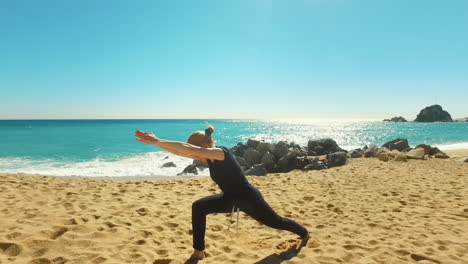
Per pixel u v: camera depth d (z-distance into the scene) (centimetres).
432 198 664
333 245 376
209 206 310
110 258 314
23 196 560
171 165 1719
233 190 301
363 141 4262
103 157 2130
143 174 1493
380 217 523
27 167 1659
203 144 300
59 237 361
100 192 621
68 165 1745
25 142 3284
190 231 422
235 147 2078
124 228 402
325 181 868
